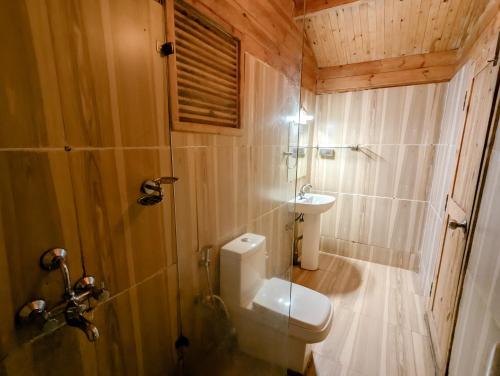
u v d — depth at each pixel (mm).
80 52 771
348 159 2969
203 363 1512
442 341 1490
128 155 958
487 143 1093
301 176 2852
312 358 1652
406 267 2824
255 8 1604
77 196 809
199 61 1257
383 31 2314
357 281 2568
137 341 1092
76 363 862
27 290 712
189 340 1403
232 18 1420
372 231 2953
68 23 734
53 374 801
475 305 1032
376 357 1662
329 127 3021
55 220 757
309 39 2576
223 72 1415
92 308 830
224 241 1596
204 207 1406
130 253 1013
